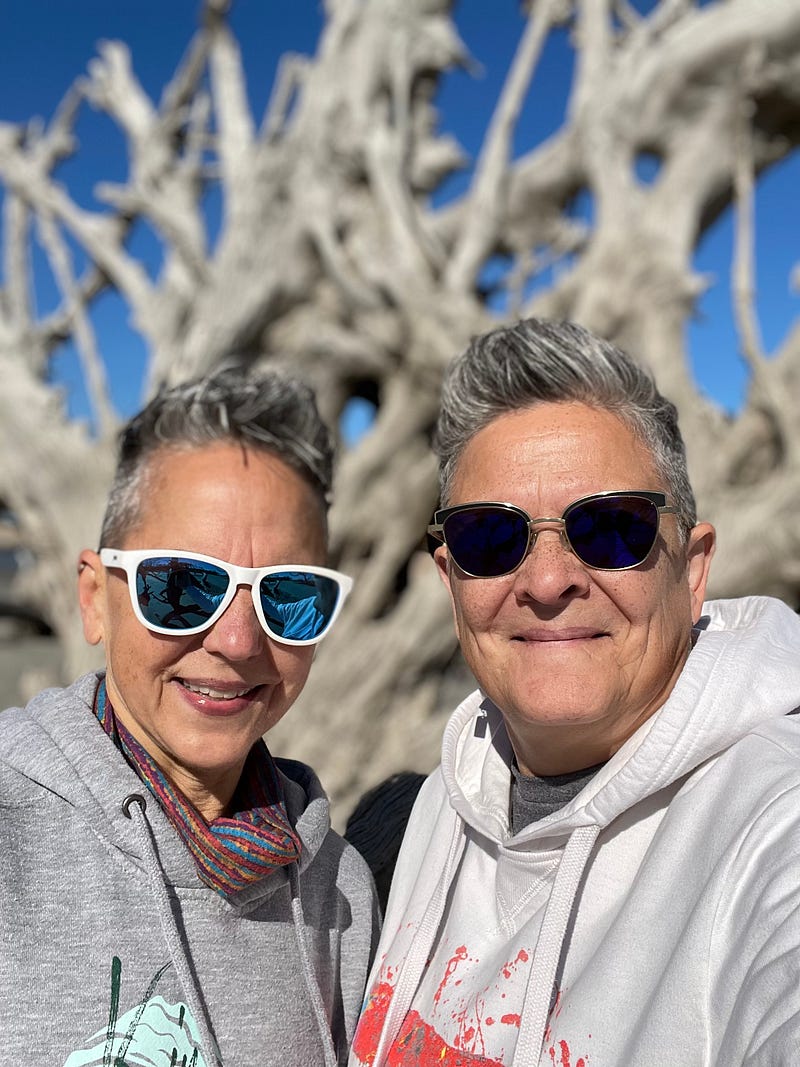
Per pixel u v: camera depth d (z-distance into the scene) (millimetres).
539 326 534
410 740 2643
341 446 3164
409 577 3219
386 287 2822
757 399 2414
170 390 575
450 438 541
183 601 523
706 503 2453
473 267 2934
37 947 466
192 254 3232
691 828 418
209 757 535
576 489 494
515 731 531
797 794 370
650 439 512
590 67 3020
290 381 594
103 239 3672
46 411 3611
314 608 566
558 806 529
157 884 492
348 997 585
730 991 336
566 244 3129
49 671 4000
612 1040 393
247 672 540
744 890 359
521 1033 427
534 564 491
